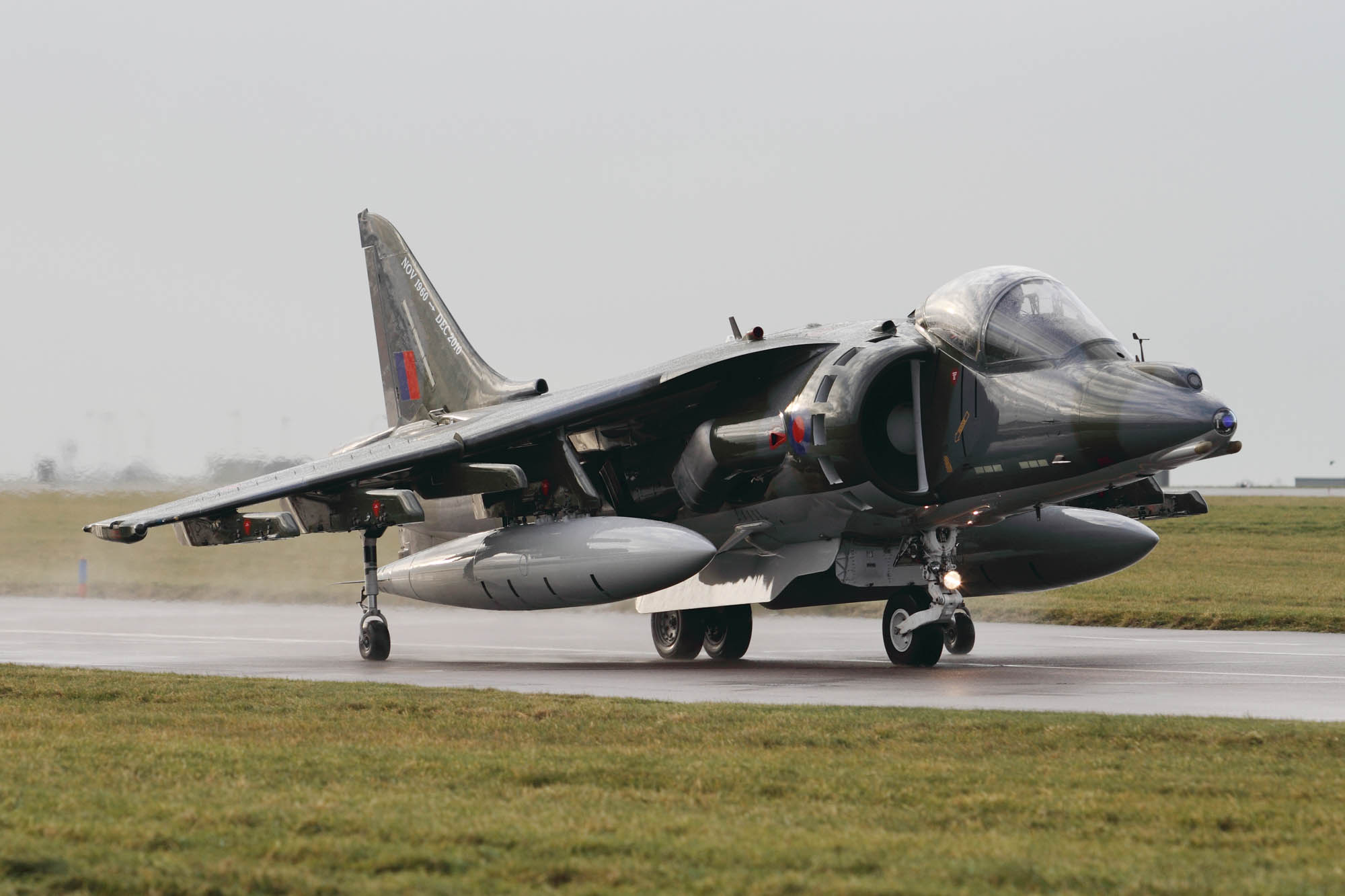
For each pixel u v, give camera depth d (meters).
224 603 117.75
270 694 44.16
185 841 22.38
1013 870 20.39
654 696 46.44
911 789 26.84
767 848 21.81
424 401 81.94
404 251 82.88
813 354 61.16
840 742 33.00
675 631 68.75
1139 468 53.50
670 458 66.44
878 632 85.81
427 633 86.44
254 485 66.69
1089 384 53.72
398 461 64.56
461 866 20.89
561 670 58.62
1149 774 28.48
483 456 67.62
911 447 60.00
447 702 41.16
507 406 74.62
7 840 22.50
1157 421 51.50
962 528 61.72
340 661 64.12
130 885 19.89
